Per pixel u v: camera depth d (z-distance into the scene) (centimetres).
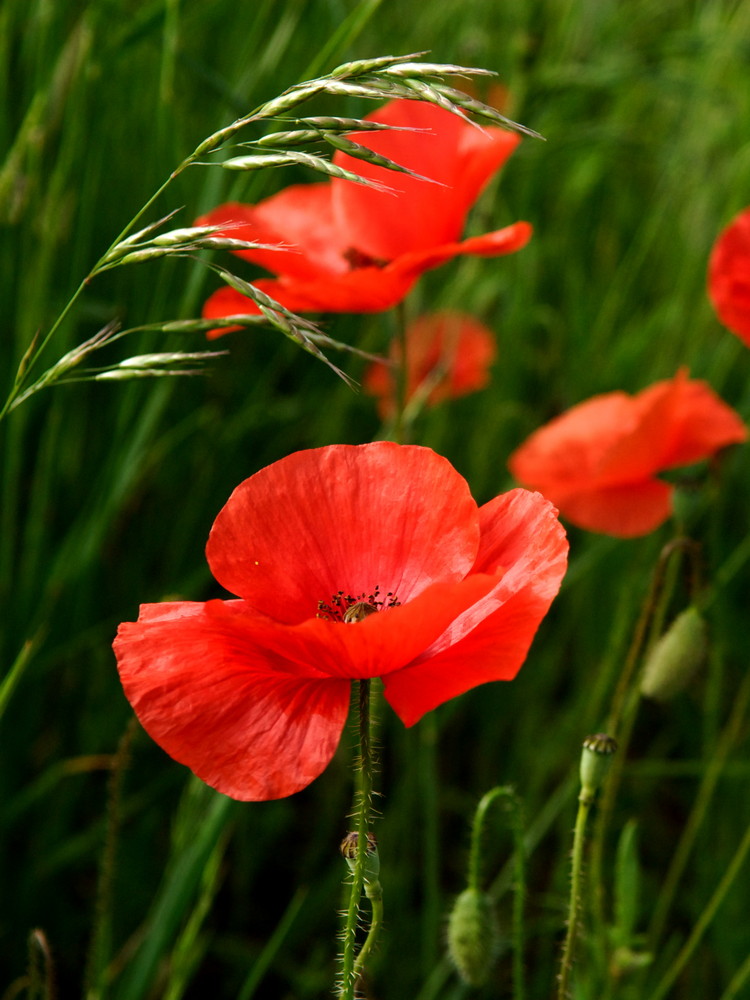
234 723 51
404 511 53
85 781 70
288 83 81
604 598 80
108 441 71
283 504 53
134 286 72
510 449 90
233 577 53
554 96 81
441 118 61
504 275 89
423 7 97
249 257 63
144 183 70
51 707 72
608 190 107
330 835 76
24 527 71
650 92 104
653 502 67
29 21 68
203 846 59
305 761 51
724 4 101
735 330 66
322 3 81
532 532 52
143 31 65
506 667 50
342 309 62
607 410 70
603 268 99
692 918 69
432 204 62
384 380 85
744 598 85
